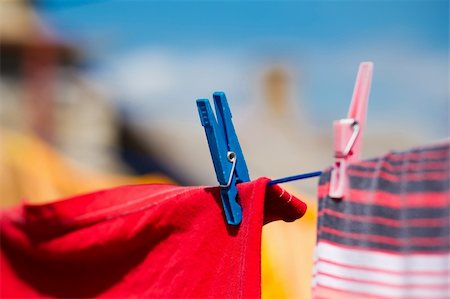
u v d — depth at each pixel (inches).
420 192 30.4
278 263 56.2
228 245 34.7
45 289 35.9
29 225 35.0
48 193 71.8
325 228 32.4
